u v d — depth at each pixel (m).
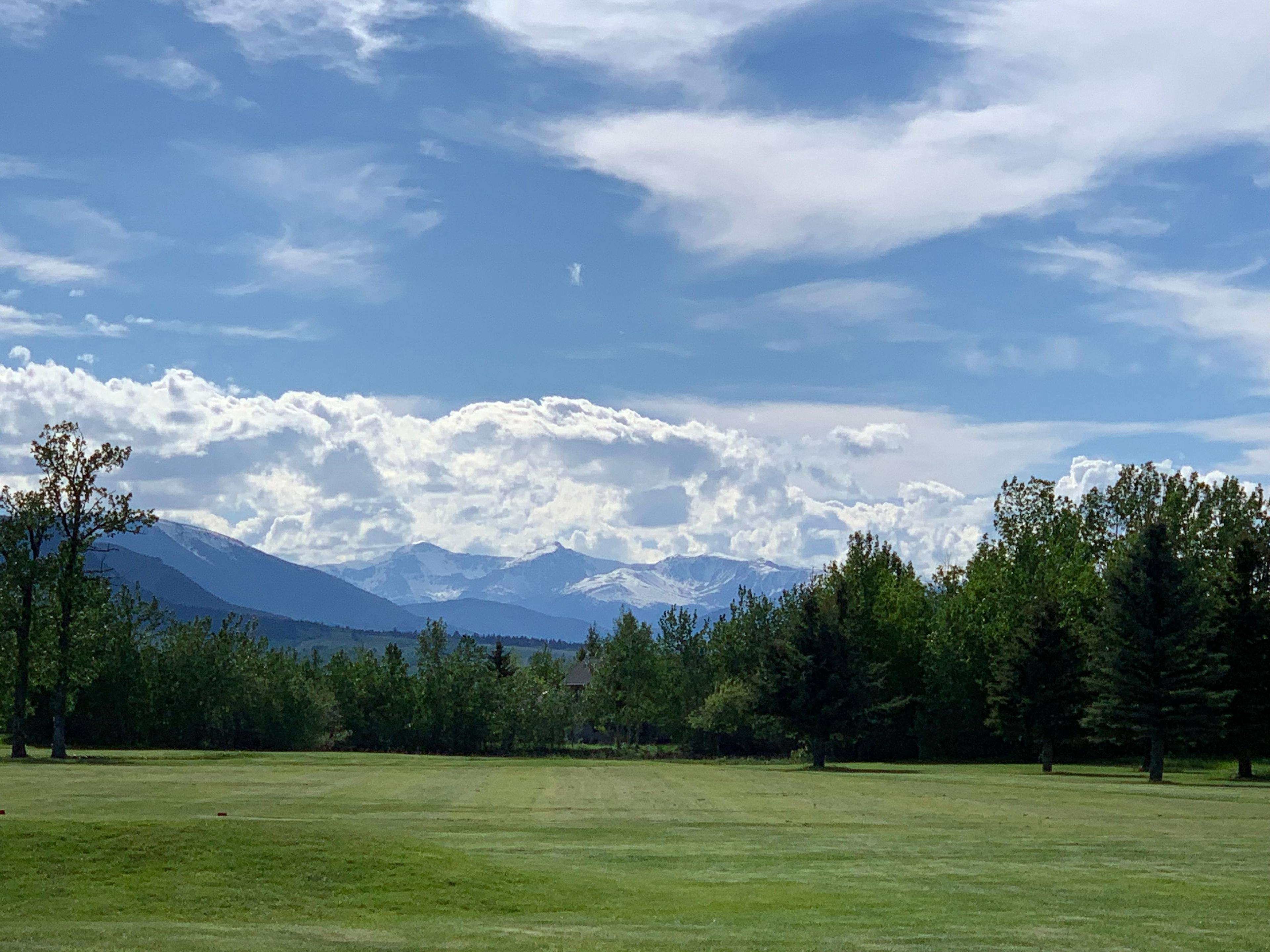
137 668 100.25
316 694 108.62
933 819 37.00
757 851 28.77
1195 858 27.55
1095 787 54.53
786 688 77.69
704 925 19.70
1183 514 94.50
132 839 23.77
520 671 121.94
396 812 36.47
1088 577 91.25
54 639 68.38
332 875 22.72
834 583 94.81
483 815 36.06
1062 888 23.33
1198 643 65.50
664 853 28.33
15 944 17.28
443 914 20.81
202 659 103.62
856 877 24.80
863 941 18.05
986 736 90.50
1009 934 18.61
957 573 108.69
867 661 80.19
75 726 98.25
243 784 47.53
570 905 21.81
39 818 28.06
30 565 68.44
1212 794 49.66
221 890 21.52
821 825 34.88
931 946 17.55
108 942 17.47
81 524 71.19
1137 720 63.56
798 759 93.88
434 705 111.44
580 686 175.50
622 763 79.75
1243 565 70.44
